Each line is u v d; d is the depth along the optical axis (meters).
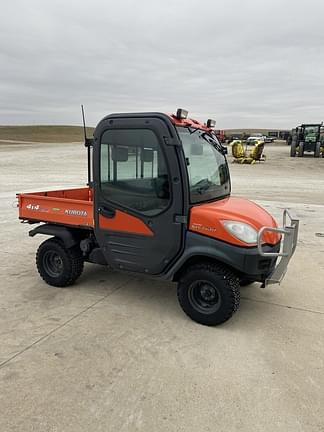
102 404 2.60
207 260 3.70
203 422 2.45
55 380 2.85
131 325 3.74
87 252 4.49
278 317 3.96
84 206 4.29
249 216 3.64
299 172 20.62
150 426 2.41
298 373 2.99
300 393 2.75
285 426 2.43
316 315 4.02
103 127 3.84
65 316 3.92
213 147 4.25
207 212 3.53
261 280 3.67
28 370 2.97
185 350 3.29
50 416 2.48
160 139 3.52
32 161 26.16
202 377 2.92
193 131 3.86
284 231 3.53
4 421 2.44
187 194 3.53
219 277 3.55
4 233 7.51
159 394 2.71
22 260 5.80
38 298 4.38
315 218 9.09
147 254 3.86
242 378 2.92
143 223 3.79
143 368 3.02
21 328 3.65
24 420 2.45
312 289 4.75
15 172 19.59
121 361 3.11
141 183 3.72
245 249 3.41
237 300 3.61
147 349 3.30
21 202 4.92
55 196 5.35
